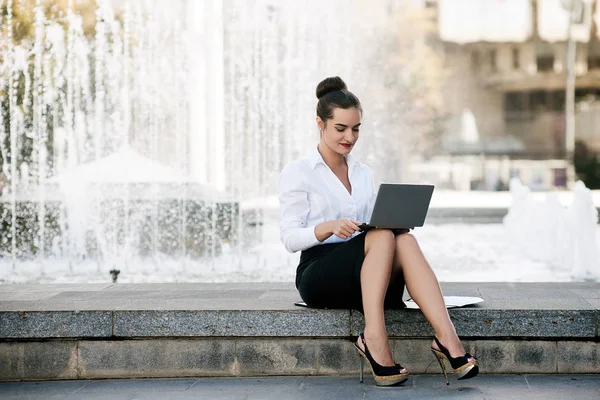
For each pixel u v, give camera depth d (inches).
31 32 395.9
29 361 163.3
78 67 403.2
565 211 327.0
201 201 337.4
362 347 149.3
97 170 335.0
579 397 144.0
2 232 341.7
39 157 394.0
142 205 334.3
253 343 162.2
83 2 422.3
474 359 143.6
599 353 157.9
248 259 327.0
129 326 162.4
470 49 1243.2
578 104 1290.6
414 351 160.6
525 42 1268.5
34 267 308.7
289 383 157.2
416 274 148.8
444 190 1146.0
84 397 150.7
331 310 159.8
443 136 1206.3
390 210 146.3
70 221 333.4
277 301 171.6
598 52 1283.2
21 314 162.9
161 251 334.3
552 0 1279.5
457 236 450.3
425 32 1175.0
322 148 163.5
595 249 297.6
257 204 400.2
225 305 166.9
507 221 443.8
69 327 162.7
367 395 147.6
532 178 1213.7
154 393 152.8
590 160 1252.5
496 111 1259.8
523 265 328.5
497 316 158.4
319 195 161.3
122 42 429.4
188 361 163.0
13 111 369.7
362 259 152.0
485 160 1223.5
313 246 159.6
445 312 147.3
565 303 164.9
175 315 162.2
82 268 307.3
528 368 159.3
